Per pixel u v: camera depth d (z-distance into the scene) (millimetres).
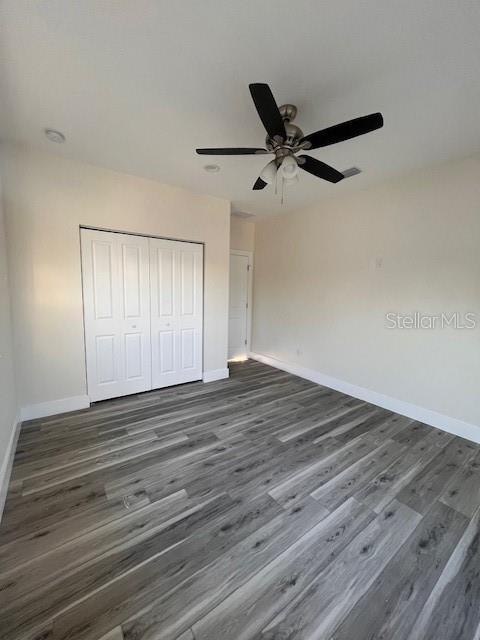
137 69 1629
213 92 1814
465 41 1399
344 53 1490
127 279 3271
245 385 3938
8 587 1262
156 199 3305
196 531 1578
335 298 3807
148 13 1305
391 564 1414
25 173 2592
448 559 1445
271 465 2176
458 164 2617
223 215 3873
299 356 4383
